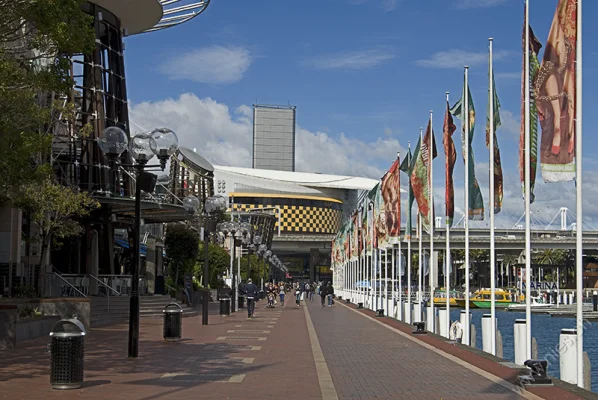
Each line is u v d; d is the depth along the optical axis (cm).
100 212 3841
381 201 3722
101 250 4097
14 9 1466
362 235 5422
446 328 2427
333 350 1930
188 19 4684
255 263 9812
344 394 1190
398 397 1160
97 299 3331
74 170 3866
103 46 4175
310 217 17412
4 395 1127
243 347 1964
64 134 3753
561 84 1453
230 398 1130
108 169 3966
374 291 4681
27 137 1512
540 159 1472
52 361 1188
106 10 4178
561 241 9269
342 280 8844
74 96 3941
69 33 1515
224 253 6744
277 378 1356
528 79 1695
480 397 1159
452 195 2391
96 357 1689
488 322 1919
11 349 1802
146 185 1689
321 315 3975
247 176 17275
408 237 3328
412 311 3159
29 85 1581
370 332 2609
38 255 3694
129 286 3972
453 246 9338
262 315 3941
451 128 2392
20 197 2202
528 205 1666
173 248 5481
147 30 4684
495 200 1952
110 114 4147
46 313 2494
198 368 1493
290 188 17362
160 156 1709
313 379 1345
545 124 1472
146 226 5553
